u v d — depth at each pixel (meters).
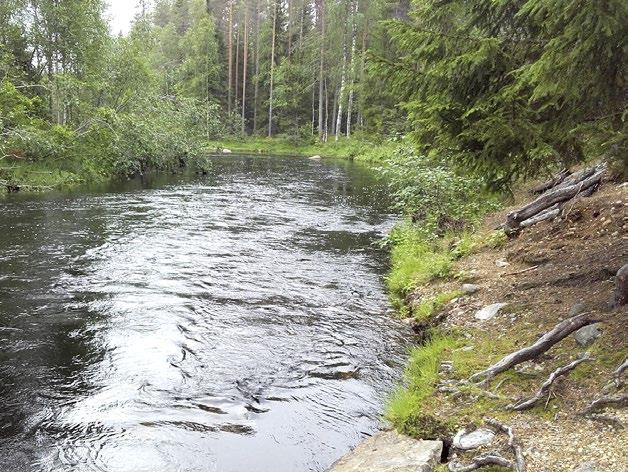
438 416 4.24
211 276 9.02
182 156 25.17
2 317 6.95
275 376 5.55
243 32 60.84
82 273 8.96
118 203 15.97
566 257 6.89
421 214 12.17
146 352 6.04
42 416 4.71
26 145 18.20
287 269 9.64
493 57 4.96
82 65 22.55
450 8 5.68
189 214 14.73
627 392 3.74
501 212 11.15
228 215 14.78
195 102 27.25
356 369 5.74
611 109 4.41
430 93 5.45
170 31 62.56
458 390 4.52
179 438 4.45
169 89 33.09
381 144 40.62
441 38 5.23
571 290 5.83
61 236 11.54
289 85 55.16
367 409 4.96
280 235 12.50
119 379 5.41
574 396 3.96
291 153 47.19
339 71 48.34
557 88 4.11
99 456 4.18
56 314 7.09
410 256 9.40
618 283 4.81
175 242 11.45
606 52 3.91
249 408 4.93
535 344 4.61
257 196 18.58
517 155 5.23
